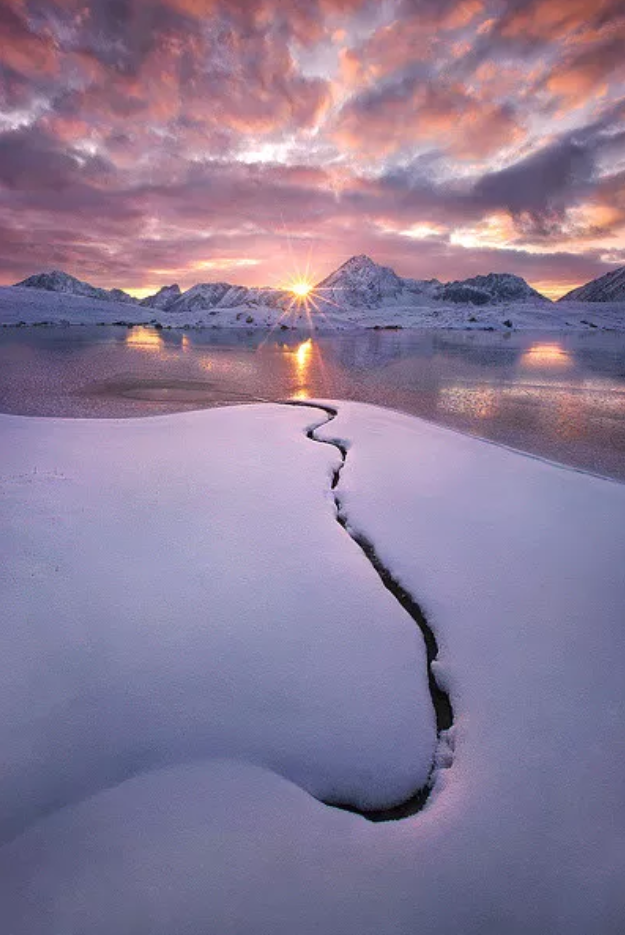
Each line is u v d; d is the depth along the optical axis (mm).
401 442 15617
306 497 10711
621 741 4969
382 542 8930
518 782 4566
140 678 5547
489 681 5789
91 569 7574
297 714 5242
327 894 3656
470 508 10414
